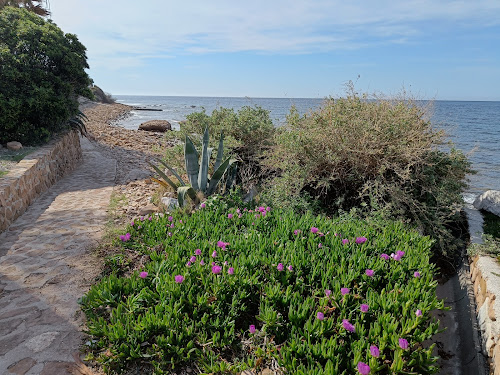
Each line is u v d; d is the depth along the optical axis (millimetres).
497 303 2990
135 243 3934
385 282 3148
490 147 15516
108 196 7016
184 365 2418
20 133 8711
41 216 5812
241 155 7613
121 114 35500
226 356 2521
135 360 2424
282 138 5754
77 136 11188
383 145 5320
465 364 3082
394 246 3705
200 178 5922
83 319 3033
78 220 5473
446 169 5355
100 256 4129
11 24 9148
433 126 5598
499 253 4023
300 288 2936
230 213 4578
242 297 2789
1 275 3770
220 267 2947
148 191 7207
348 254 3504
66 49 9664
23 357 2582
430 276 3111
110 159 11609
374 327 2424
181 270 3109
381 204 4910
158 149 8172
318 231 3859
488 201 5750
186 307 2779
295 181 5449
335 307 2723
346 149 5266
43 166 7652
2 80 8562
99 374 2430
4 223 5227
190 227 4105
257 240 3773
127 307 2768
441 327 3553
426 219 4867
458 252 4734
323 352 2234
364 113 5586
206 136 5965
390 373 2207
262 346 2557
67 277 3717
